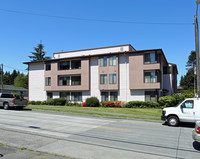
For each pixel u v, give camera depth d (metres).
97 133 9.58
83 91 34.62
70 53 38.50
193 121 12.23
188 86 68.06
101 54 32.72
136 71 30.42
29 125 11.29
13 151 6.17
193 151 6.80
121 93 31.61
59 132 9.52
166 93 37.25
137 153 6.40
